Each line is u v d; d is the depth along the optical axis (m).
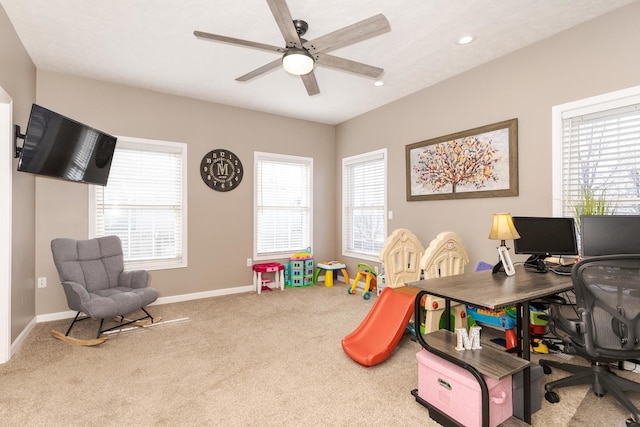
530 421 1.74
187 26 2.69
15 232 2.74
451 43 2.95
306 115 5.08
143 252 4.05
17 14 2.50
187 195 4.28
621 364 2.33
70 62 3.31
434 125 3.87
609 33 2.49
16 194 2.77
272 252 5.05
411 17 2.55
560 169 2.78
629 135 2.45
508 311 2.81
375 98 4.34
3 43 2.43
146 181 4.06
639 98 2.35
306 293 4.60
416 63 3.34
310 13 2.49
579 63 2.66
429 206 3.95
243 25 2.67
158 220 4.14
